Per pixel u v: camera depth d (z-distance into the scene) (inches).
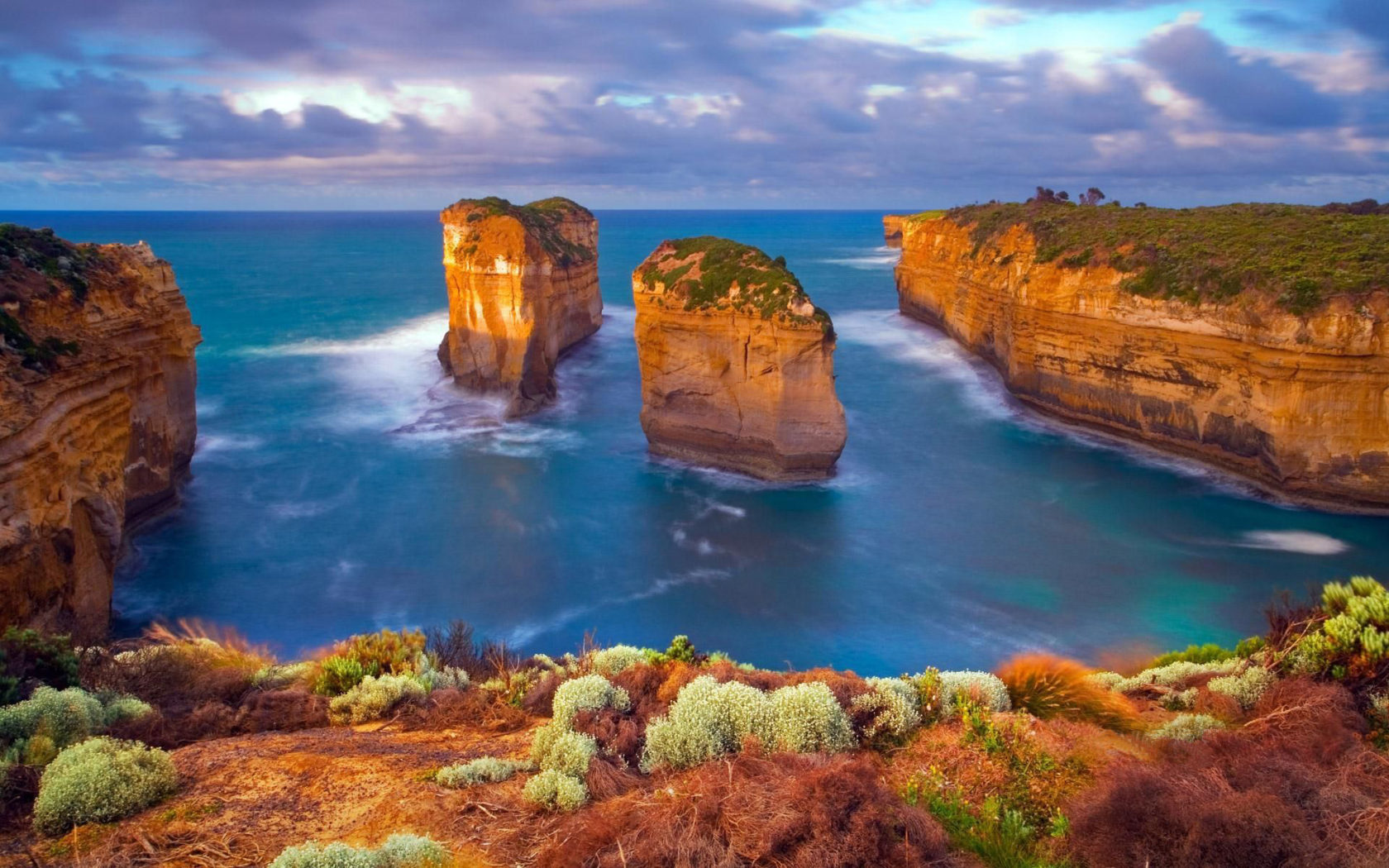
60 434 900.6
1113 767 299.0
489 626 1042.1
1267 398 1438.2
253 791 313.4
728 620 1061.8
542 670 564.4
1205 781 278.8
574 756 323.6
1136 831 258.4
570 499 1499.8
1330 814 257.3
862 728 352.5
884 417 2049.7
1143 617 1056.8
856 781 274.2
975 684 390.6
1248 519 1380.4
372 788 316.5
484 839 277.7
